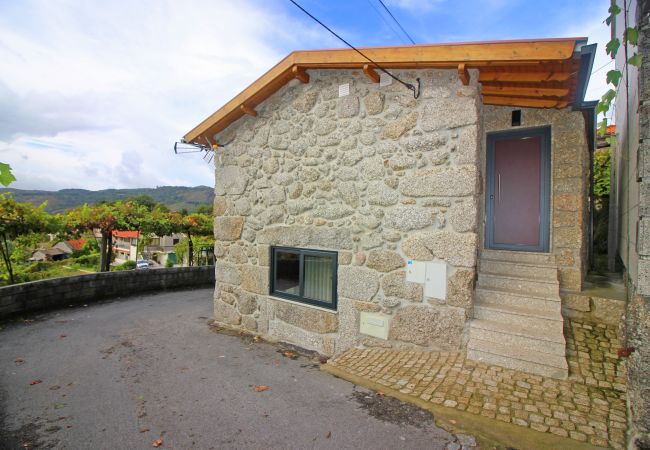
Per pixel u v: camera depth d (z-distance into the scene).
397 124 4.11
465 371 3.43
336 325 4.54
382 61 3.89
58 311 6.84
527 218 5.01
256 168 5.52
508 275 4.36
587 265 6.07
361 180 4.36
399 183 4.08
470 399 3.01
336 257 4.59
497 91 4.04
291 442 2.66
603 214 8.15
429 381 3.36
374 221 4.25
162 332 5.59
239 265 5.75
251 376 3.88
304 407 3.16
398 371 3.64
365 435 2.70
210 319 6.40
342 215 4.51
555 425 2.61
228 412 3.11
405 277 4.03
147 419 3.02
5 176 1.99
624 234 4.53
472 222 3.64
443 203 3.80
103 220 9.28
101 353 4.61
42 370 4.04
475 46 3.40
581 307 4.06
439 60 3.58
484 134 4.95
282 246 5.19
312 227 4.79
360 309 4.34
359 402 3.19
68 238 8.84
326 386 3.57
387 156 4.17
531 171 4.98
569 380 3.13
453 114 3.76
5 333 5.41
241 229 5.73
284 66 4.68
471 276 3.66
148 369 4.09
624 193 4.54
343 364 3.99
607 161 7.79
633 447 2.24
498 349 3.48
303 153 4.91
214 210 6.18
